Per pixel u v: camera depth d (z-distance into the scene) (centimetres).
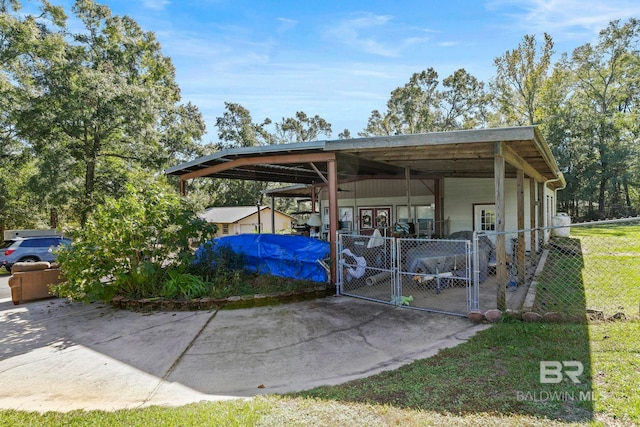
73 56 1828
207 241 814
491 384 322
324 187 1636
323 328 521
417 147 666
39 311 711
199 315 609
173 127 2411
